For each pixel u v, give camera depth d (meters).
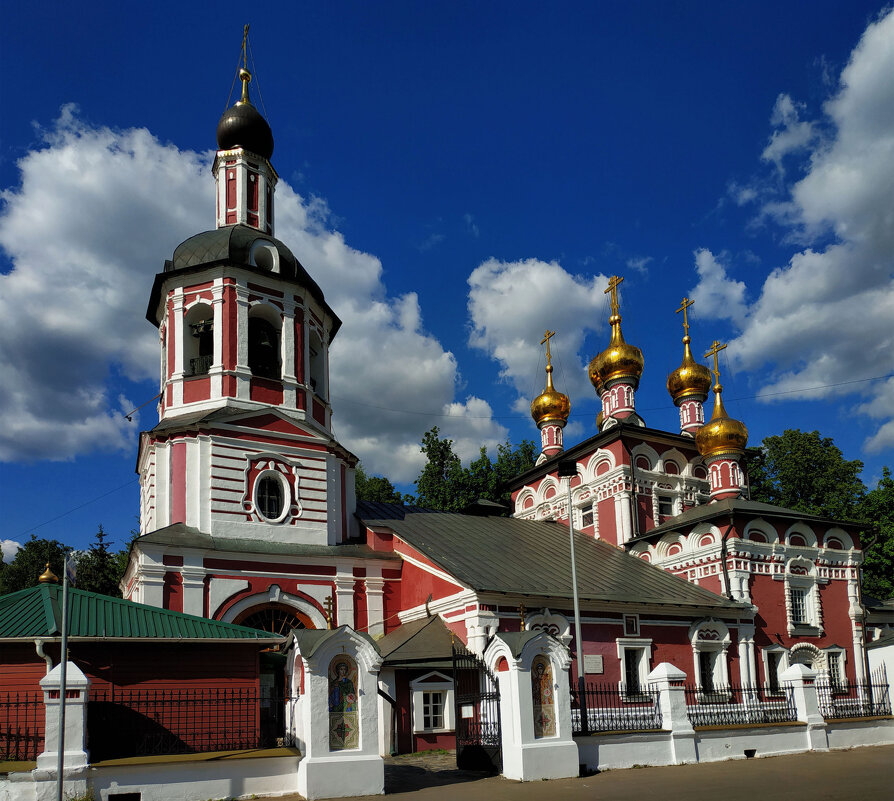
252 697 20.89
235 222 35.19
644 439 42.06
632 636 30.78
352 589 30.89
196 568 27.92
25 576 63.19
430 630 28.16
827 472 63.72
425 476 63.09
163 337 33.91
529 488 47.50
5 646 19.75
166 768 17.39
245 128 36.16
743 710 29.61
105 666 20.33
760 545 35.34
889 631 42.06
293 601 29.67
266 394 31.69
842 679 35.84
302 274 34.16
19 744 18.61
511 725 21.05
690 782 20.00
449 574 28.89
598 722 25.64
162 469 29.50
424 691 27.83
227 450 30.09
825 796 17.78
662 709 24.50
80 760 16.53
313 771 18.27
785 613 35.38
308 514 31.16
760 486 63.00
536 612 28.77
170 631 21.09
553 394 49.28
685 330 48.44
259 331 33.09
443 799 17.97
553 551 35.38
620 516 40.47
